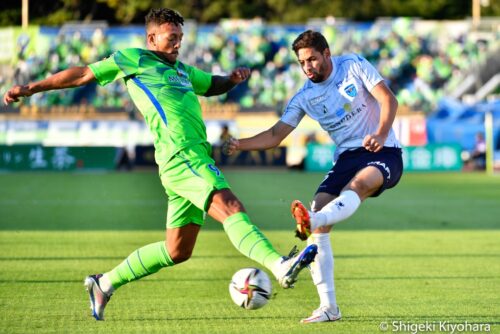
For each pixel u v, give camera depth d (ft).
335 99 60.90
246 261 93.30
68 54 371.35
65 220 140.36
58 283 78.02
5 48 368.48
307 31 60.49
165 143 54.08
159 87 55.21
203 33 390.01
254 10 476.54
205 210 51.98
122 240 113.50
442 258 96.53
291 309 66.18
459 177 265.75
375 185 57.98
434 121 327.06
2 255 97.81
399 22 393.50
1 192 199.93
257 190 205.77
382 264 91.50
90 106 353.92
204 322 60.95
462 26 393.29
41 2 411.34
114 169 294.66
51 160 289.33
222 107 355.36
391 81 385.09
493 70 382.22
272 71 383.04
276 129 63.16
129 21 448.65
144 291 74.13
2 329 58.34
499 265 90.63
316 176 265.13
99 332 57.41
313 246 46.44
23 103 353.31
